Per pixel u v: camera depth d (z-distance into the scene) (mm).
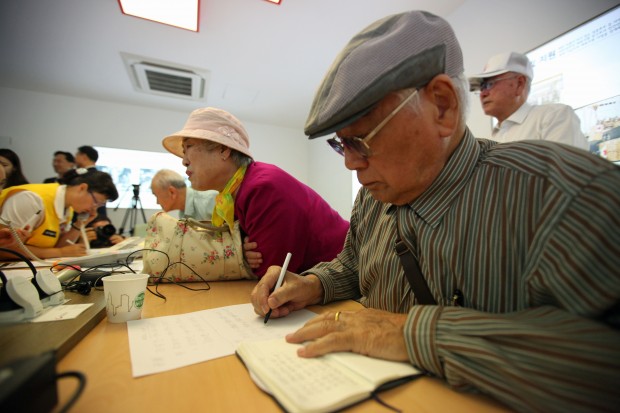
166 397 360
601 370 306
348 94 478
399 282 654
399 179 537
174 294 892
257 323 634
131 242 2094
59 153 3660
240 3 2334
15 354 411
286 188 1101
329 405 329
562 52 1719
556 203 420
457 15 2416
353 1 2322
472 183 543
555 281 393
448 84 493
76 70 3375
